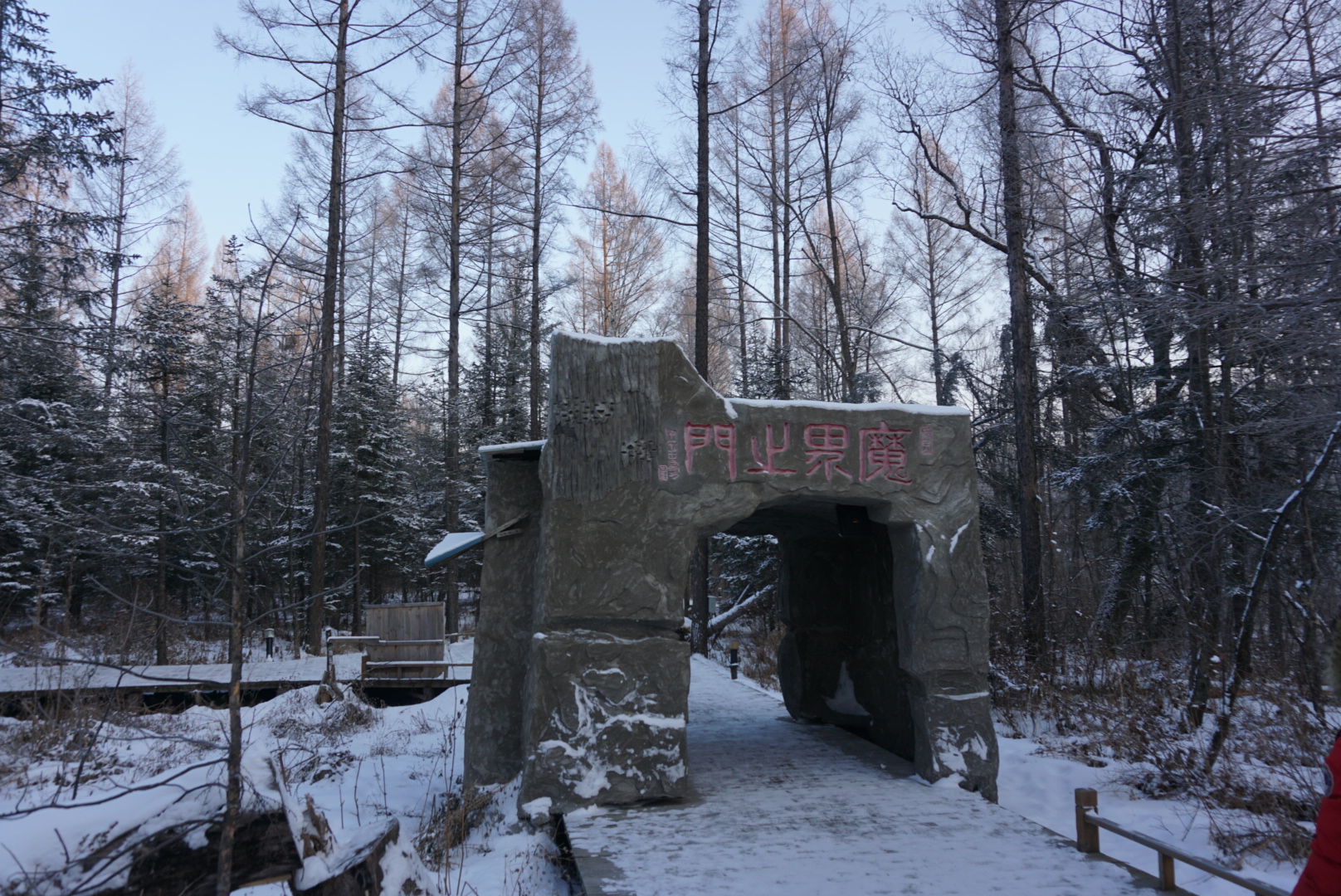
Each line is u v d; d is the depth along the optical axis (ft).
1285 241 21.84
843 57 55.67
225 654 53.42
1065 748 27.94
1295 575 27.20
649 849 17.10
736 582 65.82
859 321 68.28
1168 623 37.81
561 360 21.76
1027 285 39.88
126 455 43.01
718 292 75.00
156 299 53.98
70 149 39.34
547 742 20.30
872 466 22.94
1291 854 17.47
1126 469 38.83
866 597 29.68
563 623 21.15
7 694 30.45
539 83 71.10
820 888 15.01
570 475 21.34
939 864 16.21
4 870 9.30
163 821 10.23
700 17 52.95
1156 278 26.50
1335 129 20.35
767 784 22.41
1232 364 28.76
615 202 82.89
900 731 26.35
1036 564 37.22
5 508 38.58
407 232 89.56
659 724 20.85
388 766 28.76
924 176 69.15
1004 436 50.31
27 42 38.32
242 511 11.60
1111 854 18.60
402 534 74.13
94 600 52.44
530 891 16.93
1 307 39.93
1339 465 25.41
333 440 70.64
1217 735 22.44
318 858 11.01
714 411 22.39
